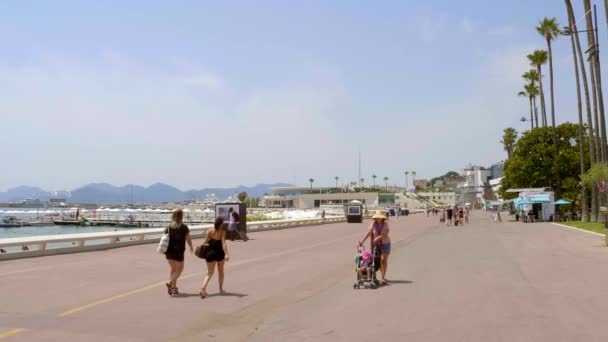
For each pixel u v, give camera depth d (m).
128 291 11.30
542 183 60.47
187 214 110.38
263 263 17.33
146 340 7.09
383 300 10.12
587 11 39.84
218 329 7.76
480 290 11.15
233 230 29.44
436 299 10.14
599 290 10.99
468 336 7.18
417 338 7.11
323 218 62.66
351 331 7.57
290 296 10.67
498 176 177.75
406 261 17.34
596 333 7.26
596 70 39.69
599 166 34.00
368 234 12.31
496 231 36.78
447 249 22.16
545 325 7.79
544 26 57.53
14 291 11.31
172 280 10.80
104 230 95.81
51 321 8.28
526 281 12.41
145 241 26.62
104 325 8.01
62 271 15.07
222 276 11.12
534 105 79.88
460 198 196.62
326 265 16.64
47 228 101.44
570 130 60.56
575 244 23.80
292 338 7.20
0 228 101.75
